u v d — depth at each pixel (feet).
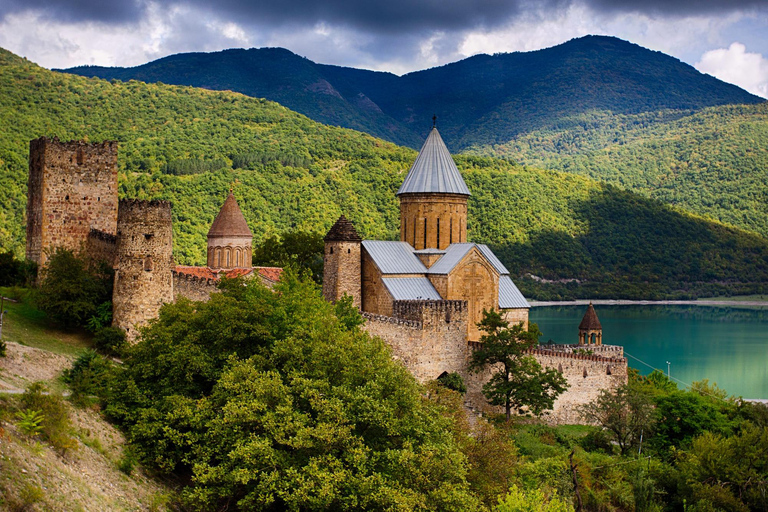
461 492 127.44
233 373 135.13
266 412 129.29
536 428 208.95
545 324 607.37
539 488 157.38
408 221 250.37
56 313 188.24
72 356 167.22
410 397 138.82
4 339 161.68
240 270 256.32
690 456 206.08
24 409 118.93
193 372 145.38
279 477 122.21
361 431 136.05
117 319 185.06
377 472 125.70
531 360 203.31
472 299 232.94
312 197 626.23
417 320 207.72
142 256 184.14
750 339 582.76
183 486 133.90
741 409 253.85
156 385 144.87
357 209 628.69
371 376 140.67
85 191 217.36
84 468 117.80
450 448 132.36
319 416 128.26
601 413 221.46
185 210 532.32
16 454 106.22
